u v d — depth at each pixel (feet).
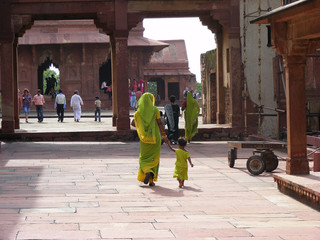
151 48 134.10
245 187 27.84
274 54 57.00
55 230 18.54
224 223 19.92
